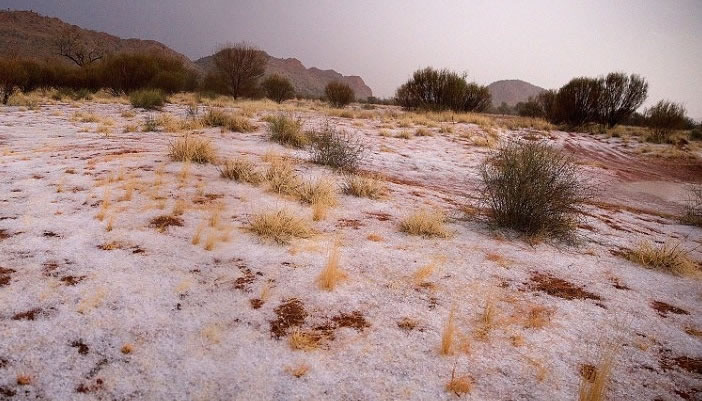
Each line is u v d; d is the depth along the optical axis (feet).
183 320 8.32
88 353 7.22
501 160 17.48
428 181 26.25
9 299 8.45
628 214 22.44
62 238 11.40
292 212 14.73
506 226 15.98
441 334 8.54
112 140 28.09
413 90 81.51
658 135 58.95
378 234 14.02
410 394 6.83
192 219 13.55
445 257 12.51
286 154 26.66
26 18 540.52
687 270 13.28
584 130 67.41
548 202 15.60
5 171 17.57
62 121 38.65
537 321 9.33
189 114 44.78
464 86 80.74
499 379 7.36
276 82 98.78
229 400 6.47
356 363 7.48
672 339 9.13
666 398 7.24
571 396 7.08
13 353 7.06
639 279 12.40
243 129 36.94
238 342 7.82
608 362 7.17
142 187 16.26
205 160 21.25
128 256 10.64
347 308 9.25
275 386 6.81
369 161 30.14
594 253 14.38
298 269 10.83
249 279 10.11
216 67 93.20
